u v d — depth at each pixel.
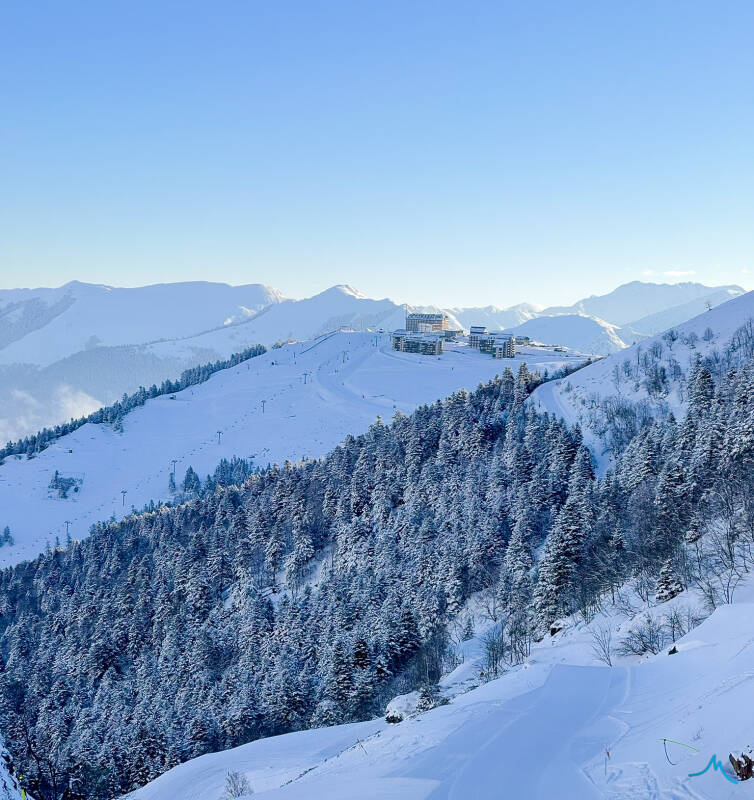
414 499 134.12
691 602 54.16
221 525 169.25
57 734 103.25
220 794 50.38
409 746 30.31
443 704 42.31
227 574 143.12
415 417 183.50
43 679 125.31
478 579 100.62
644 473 104.56
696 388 132.00
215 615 125.44
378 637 87.06
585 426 161.75
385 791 24.16
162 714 90.38
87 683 119.88
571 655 54.12
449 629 92.69
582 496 99.50
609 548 81.88
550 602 76.62
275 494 158.75
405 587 102.62
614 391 176.75
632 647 48.88
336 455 177.75
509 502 115.56
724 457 89.50
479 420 167.88
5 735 108.50
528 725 29.59
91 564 170.75
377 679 81.38
